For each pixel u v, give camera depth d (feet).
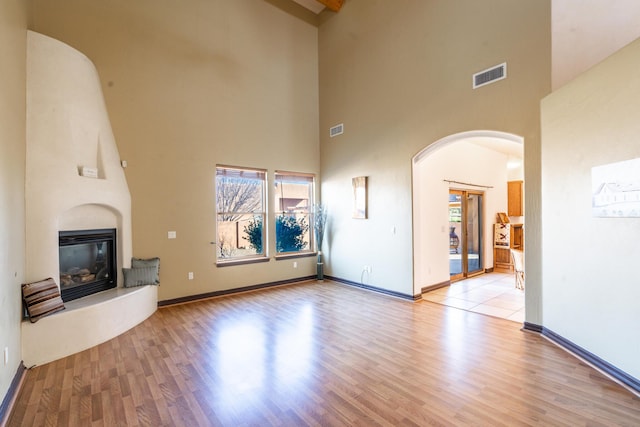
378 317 13.97
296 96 21.29
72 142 11.48
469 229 22.95
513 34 12.44
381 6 17.85
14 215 8.72
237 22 18.56
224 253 18.22
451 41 14.53
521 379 8.57
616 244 8.45
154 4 15.65
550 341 11.11
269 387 8.36
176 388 8.35
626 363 8.15
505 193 26.43
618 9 11.01
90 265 12.97
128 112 14.80
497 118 12.92
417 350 10.52
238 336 11.91
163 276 15.74
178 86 16.31
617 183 8.38
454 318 13.76
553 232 10.97
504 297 17.12
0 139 7.63
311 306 15.72
